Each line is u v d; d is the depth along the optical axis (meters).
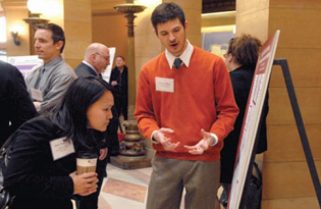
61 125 1.31
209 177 1.79
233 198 1.60
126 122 5.23
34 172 1.28
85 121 1.34
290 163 2.63
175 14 1.68
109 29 8.25
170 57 1.77
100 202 3.70
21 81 1.92
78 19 5.49
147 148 5.22
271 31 2.52
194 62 1.75
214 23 7.92
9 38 7.78
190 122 1.76
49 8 5.45
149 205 1.91
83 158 1.33
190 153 1.74
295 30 2.55
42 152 1.29
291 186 2.65
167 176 1.84
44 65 2.73
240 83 2.17
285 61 1.62
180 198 1.89
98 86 1.33
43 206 1.35
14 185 1.25
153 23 1.74
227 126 1.73
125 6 5.04
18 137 1.30
